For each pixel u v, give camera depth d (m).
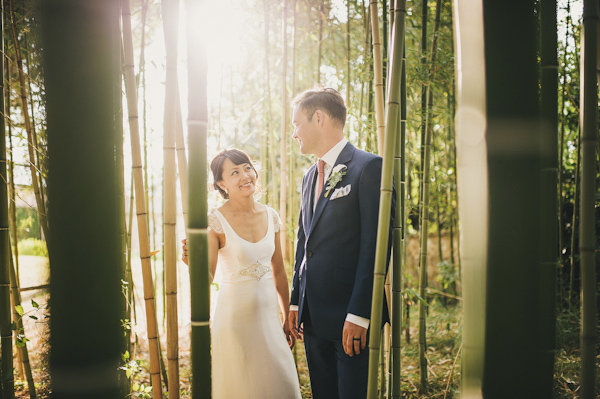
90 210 1.05
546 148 1.08
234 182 1.97
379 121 1.92
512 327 0.96
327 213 1.80
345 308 1.77
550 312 1.07
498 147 0.95
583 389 1.07
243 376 1.89
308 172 2.06
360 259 1.66
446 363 3.05
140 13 2.94
